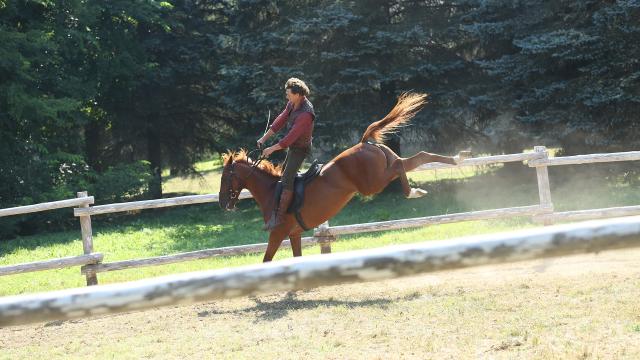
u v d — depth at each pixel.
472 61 21.05
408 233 12.66
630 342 5.25
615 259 8.26
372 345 5.79
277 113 22.17
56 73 23.22
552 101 18.09
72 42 23.45
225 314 7.52
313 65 21.23
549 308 6.42
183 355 6.06
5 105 21.55
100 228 21.81
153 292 1.05
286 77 20.84
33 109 21.52
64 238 18.80
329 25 19.83
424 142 23.62
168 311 7.93
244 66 21.64
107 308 1.04
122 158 30.28
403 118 7.93
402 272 1.06
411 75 20.59
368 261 1.06
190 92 27.52
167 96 27.14
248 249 9.43
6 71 21.44
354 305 7.32
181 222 21.48
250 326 6.86
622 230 1.04
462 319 6.33
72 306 1.03
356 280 1.07
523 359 5.07
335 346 5.87
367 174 7.66
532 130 18.38
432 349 5.52
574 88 17.52
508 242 1.05
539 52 17.12
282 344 6.07
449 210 17.94
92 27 24.64
